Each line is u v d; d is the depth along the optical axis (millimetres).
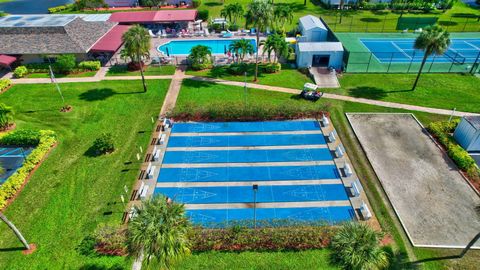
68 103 39281
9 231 23938
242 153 31438
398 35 61531
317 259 21719
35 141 32344
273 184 28047
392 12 74375
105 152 31375
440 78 44844
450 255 22234
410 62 49781
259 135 33812
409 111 37656
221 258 21859
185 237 18000
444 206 25875
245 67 48188
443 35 35719
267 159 30719
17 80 44875
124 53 41562
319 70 46500
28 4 86875
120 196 26734
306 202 26344
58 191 27203
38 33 48469
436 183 28000
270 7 40344
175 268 21266
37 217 24969
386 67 48312
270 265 21469
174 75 45969
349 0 75500
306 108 36250
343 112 37531
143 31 37031
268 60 50562
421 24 63062
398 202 26234
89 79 45000
